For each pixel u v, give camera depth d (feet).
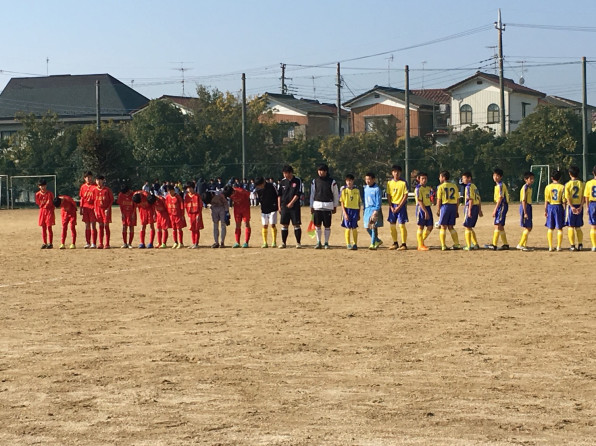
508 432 20.33
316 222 76.54
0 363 28.81
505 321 36.32
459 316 37.83
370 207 74.95
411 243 83.97
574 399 23.31
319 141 245.24
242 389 24.73
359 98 294.25
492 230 100.17
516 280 51.42
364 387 24.84
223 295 45.88
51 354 30.27
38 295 47.14
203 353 30.04
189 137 242.99
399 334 33.42
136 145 243.19
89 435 20.44
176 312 39.99
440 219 73.92
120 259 69.10
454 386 24.88
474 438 19.86
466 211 73.31
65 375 26.84
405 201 74.49
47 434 20.58
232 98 260.83
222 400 23.49
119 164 230.27
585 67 204.13
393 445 19.35
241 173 246.88
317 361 28.48
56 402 23.53
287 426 20.94
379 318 37.47
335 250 75.10
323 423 21.17
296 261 64.85
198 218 80.38
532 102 285.64
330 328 34.99
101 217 81.76
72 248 82.23
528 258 65.46
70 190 239.50
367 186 75.41
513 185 219.61
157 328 35.58
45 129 253.24
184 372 27.04
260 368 27.48
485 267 59.26
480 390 24.38
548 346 30.71
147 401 23.48
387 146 233.55
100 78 323.16
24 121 254.27
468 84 276.82
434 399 23.43
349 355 29.43
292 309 40.42
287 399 23.53
